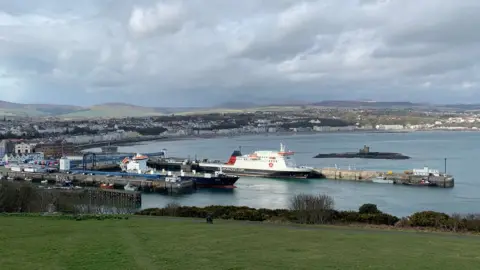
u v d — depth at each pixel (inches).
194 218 2888.8
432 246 1812.3
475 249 1755.7
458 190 6825.8
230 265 1417.3
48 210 3895.2
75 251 1588.3
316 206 2938.0
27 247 1652.3
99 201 5221.5
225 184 7352.4
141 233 1984.5
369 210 3297.2
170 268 1373.0
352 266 1437.0
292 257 1547.7
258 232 2078.0
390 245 1812.3
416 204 5620.1
